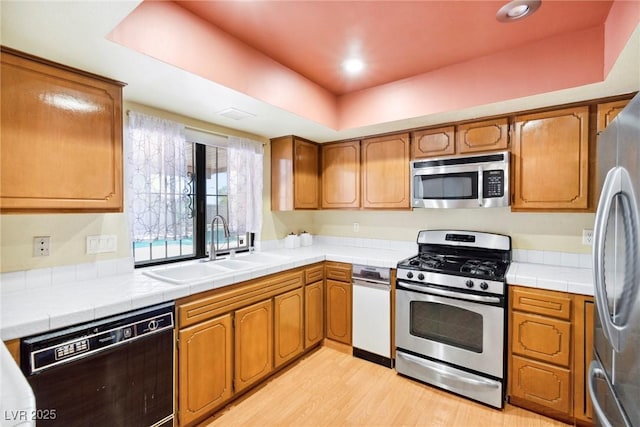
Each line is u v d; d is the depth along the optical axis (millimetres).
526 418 1937
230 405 2059
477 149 2400
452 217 2814
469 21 1684
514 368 2012
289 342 2508
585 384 1783
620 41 1438
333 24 1712
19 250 1616
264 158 3096
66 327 1301
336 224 3590
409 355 2389
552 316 1874
